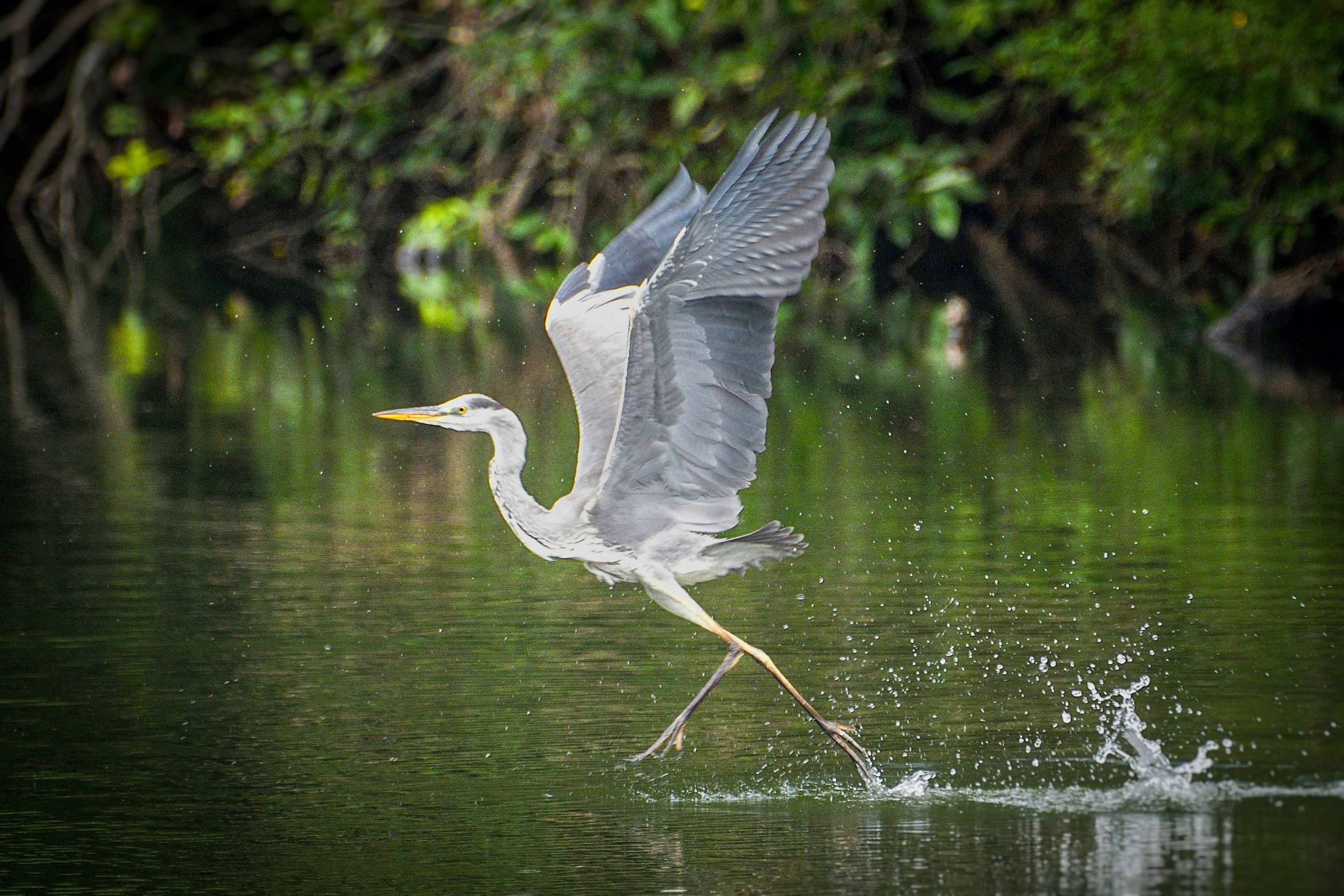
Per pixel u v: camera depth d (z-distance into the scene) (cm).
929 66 2894
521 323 2334
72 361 2036
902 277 2705
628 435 766
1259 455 1474
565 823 725
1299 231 2417
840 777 777
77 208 3169
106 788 764
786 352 2119
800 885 653
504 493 816
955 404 1761
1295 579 1060
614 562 798
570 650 964
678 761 800
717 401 740
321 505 1345
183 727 838
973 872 662
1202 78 2194
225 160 2809
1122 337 2219
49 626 1004
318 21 2891
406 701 877
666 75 2803
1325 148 2312
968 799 748
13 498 1356
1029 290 2598
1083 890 638
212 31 3278
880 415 1703
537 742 823
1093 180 2445
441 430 1673
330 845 702
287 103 2795
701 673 922
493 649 964
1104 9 2300
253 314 2422
